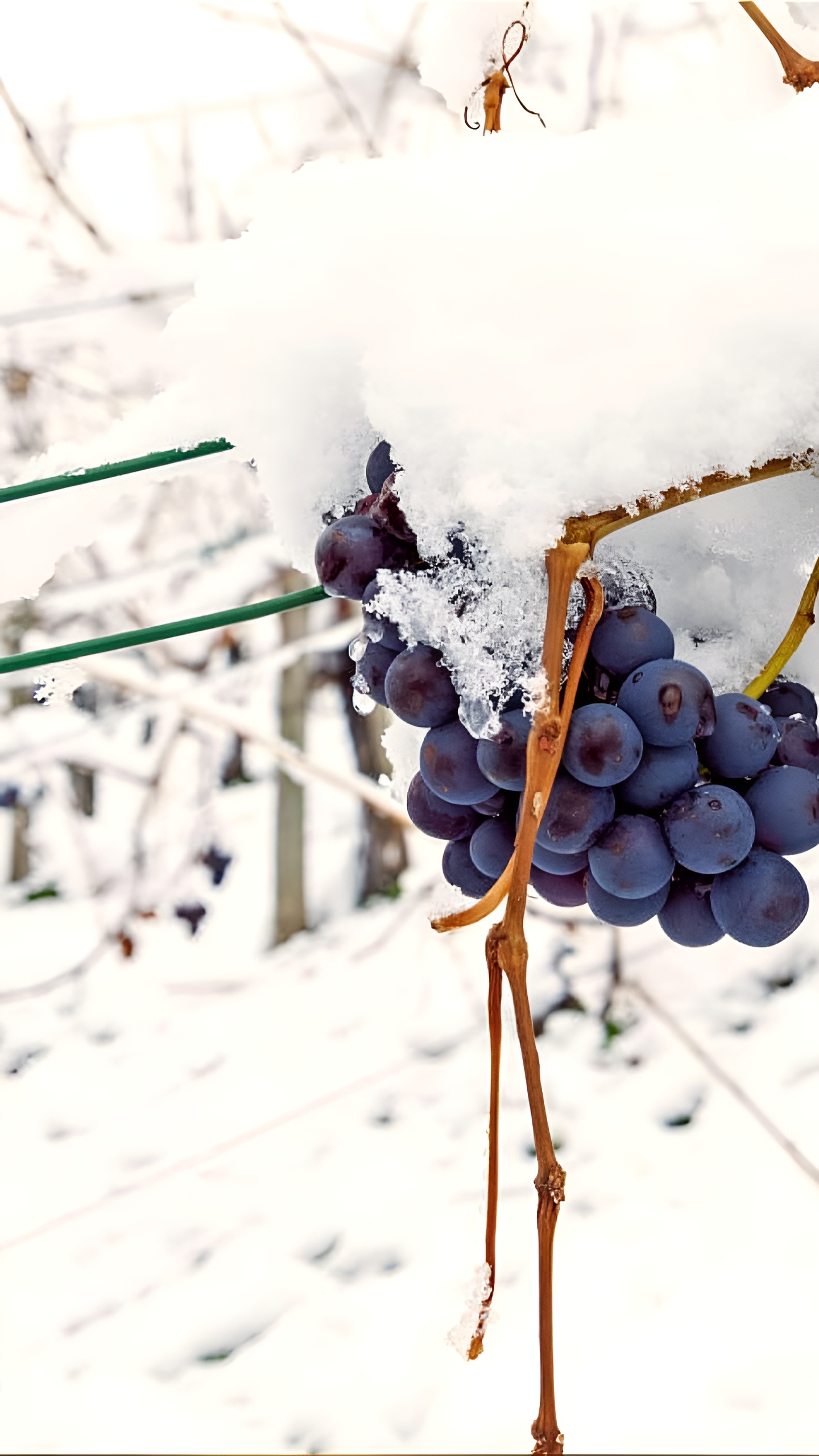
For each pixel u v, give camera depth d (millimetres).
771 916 389
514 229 385
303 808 1558
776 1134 950
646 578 414
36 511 436
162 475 440
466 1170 1082
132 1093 1283
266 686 1637
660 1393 827
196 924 1605
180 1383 914
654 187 388
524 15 457
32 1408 905
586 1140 1085
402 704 390
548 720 365
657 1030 1195
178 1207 1097
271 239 406
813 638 419
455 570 388
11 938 1638
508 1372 870
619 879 385
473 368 376
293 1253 1022
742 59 499
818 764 404
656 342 374
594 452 371
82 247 1434
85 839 1775
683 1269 927
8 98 1313
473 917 361
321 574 402
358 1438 841
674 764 386
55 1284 1027
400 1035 1297
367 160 413
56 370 1510
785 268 375
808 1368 826
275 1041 1330
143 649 1631
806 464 387
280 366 400
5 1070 1343
